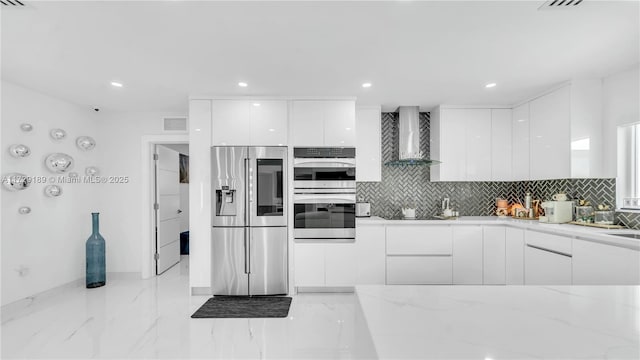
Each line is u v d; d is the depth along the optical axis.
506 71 3.03
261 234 3.78
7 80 3.22
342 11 2.00
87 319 3.07
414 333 0.78
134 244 4.51
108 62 2.77
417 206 4.57
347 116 3.84
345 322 3.03
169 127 4.52
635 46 2.48
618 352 0.67
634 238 2.67
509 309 0.93
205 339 2.68
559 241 3.07
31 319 3.07
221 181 3.75
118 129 4.50
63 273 3.92
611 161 3.15
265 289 3.77
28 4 1.88
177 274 4.74
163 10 1.97
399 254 3.93
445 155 4.22
